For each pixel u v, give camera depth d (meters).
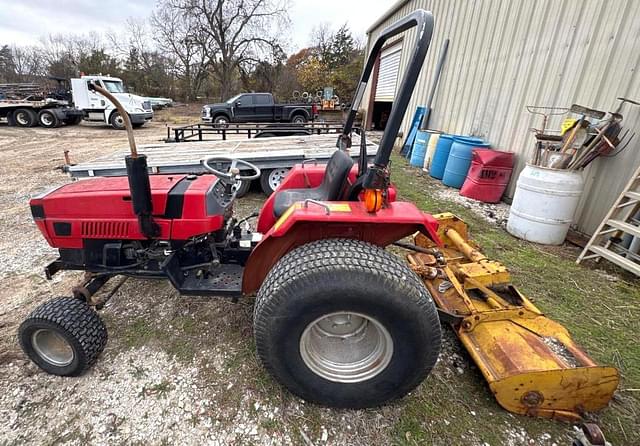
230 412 1.57
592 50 3.59
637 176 2.85
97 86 1.36
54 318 1.61
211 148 4.94
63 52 35.31
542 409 1.51
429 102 7.50
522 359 1.54
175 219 1.82
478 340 1.71
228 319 2.18
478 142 5.21
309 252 1.48
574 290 2.60
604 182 3.36
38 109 12.35
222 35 25.67
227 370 1.80
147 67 30.41
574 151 3.27
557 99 4.06
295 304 1.39
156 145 5.50
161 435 1.47
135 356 1.88
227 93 27.47
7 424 1.50
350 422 1.54
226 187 2.10
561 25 3.99
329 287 1.36
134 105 12.43
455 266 2.01
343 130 2.20
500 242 3.43
